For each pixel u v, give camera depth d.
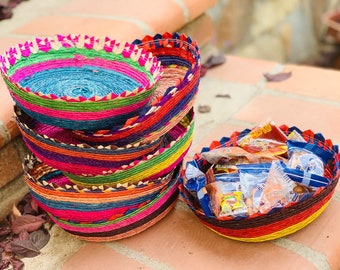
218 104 1.50
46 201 1.00
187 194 1.06
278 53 2.99
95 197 0.97
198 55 0.99
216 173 1.08
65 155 0.93
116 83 1.01
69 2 1.68
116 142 0.94
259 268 0.97
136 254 1.03
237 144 1.13
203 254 1.02
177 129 1.12
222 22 2.68
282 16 2.93
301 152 1.06
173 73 1.11
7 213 1.17
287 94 1.52
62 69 1.03
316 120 1.39
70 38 1.03
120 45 1.02
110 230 1.03
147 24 1.46
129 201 0.99
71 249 1.07
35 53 1.01
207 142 1.34
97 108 0.87
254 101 1.50
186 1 1.57
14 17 1.60
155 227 1.09
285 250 1.00
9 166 1.17
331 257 0.99
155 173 1.00
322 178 0.98
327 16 2.98
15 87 0.88
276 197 0.97
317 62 3.23
